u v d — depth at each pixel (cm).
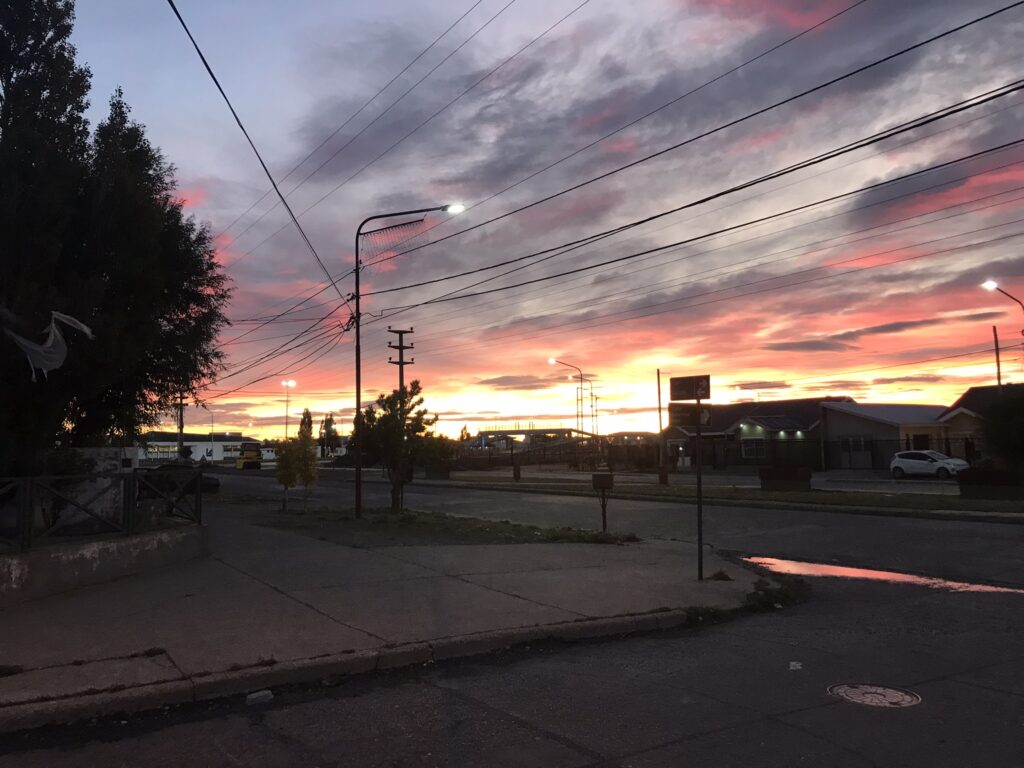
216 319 1706
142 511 1269
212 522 1786
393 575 1022
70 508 1177
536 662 668
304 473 2278
